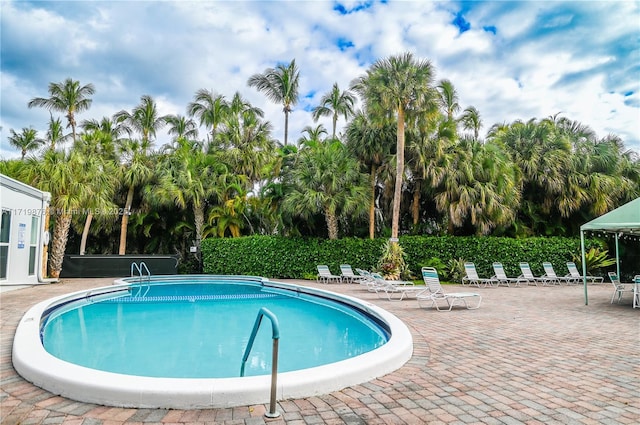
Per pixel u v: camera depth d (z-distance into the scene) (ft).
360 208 57.62
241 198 71.20
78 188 51.60
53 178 51.13
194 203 67.41
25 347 15.61
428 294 35.94
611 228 36.40
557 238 61.62
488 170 56.54
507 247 58.95
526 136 65.00
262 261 62.28
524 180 62.49
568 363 16.28
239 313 33.65
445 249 58.54
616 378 14.28
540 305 34.50
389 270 52.13
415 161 58.85
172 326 27.91
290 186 61.41
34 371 12.91
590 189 61.16
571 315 28.96
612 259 61.21
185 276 58.59
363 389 13.03
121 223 74.43
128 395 11.23
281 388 11.92
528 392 12.79
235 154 75.10
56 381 12.14
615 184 61.46
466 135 60.03
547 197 63.26
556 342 20.16
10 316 25.55
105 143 74.08
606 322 26.14
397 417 10.78
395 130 59.21
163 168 69.82
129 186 70.64
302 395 12.17
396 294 42.14
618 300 37.93
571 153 62.85
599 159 63.36
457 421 10.54
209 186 69.26
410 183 63.05
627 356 17.46
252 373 17.28
